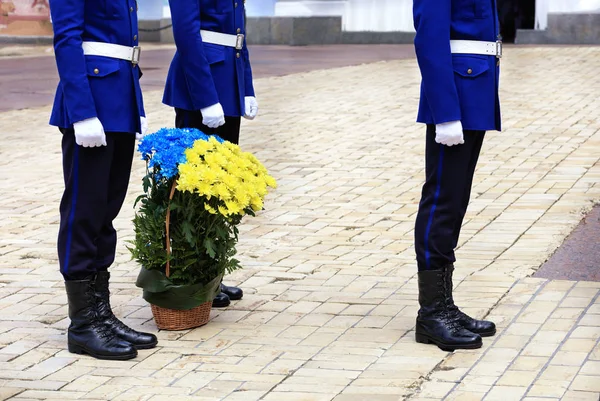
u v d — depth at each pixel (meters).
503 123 12.06
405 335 5.45
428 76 5.04
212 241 5.51
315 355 5.16
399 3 28.56
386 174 9.82
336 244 7.41
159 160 5.36
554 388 4.61
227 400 4.58
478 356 5.07
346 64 20.06
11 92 16.64
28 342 5.47
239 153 5.68
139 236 5.53
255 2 27.92
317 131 12.17
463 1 5.16
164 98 5.98
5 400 4.63
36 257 7.30
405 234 7.68
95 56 5.09
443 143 5.09
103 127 5.08
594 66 17.56
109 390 4.74
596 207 8.23
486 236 7.44
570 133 11.40
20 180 10.03
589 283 6.25
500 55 5.25
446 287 5.29
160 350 5.28
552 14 24.52
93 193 5.17
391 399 4.54
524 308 5.79
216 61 5.82
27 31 27.59
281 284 6.46
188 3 5.64
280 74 18.20
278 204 8.71
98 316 5.28
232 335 5.51
